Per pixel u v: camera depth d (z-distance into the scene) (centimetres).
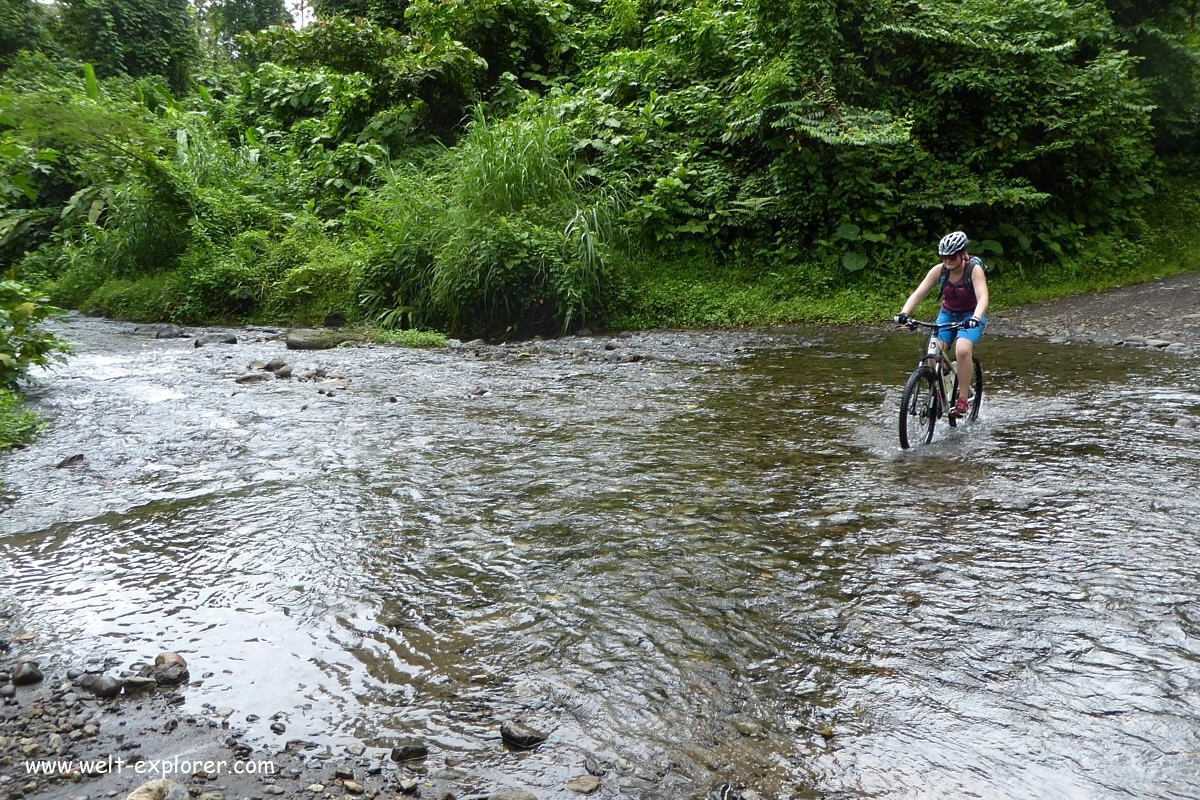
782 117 1372
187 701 316
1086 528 466
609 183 1452
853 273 1402
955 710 302
